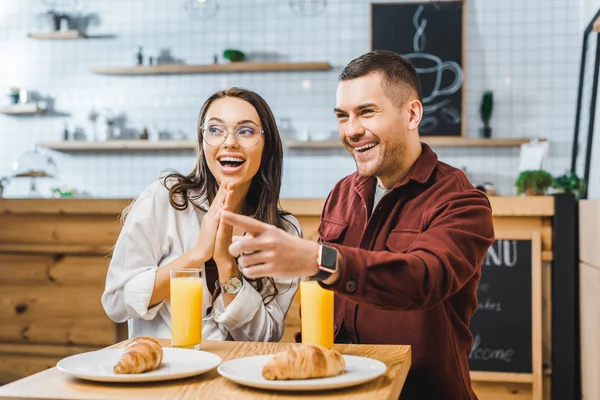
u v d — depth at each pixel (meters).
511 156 5.09
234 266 1.91
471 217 1.63
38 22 5.69
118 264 1.99
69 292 3.39
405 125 1.83
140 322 2.02
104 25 5.58
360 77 1.80
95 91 5.59
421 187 1.83
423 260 1.41
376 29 5.19
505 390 3.28
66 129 5.47
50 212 3.37
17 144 5.68
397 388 1.33
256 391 1.24
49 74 5.65
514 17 5.11
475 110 5.15
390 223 1.84
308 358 1.26
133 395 1.21
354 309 1.86
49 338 3.41
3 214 3.45
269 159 2.15
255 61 5.41
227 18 5.43
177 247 2.04
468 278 1.54
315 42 5.33
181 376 1.30
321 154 5.30
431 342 1.75
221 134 1.99
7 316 3.45
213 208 1.94
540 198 3.16
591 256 2.85
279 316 2.04
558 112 5.05
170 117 5.49
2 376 3.46
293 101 5.35
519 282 3.23
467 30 5.16
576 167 4.68
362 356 1.51
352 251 1.34
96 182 5.55
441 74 5.11
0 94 5.71
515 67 5.11
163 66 5.34
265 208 2.16
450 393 1.76
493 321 3.26
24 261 3.44
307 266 1.30
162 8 5.51
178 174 2.14
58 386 1.27
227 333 1.99
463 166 5.00
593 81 4.15
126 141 5.31
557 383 3.15
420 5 5.14
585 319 3.01
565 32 5.05
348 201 2.07
